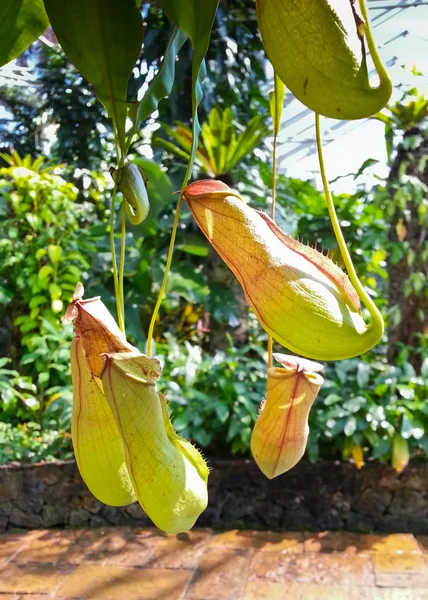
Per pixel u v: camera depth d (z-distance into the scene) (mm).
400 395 2959
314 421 2828
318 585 2160
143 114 579
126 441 451
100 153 5270
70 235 3549
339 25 356
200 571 2301
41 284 3268
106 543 2580
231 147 3115
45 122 6266
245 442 2770
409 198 2943
